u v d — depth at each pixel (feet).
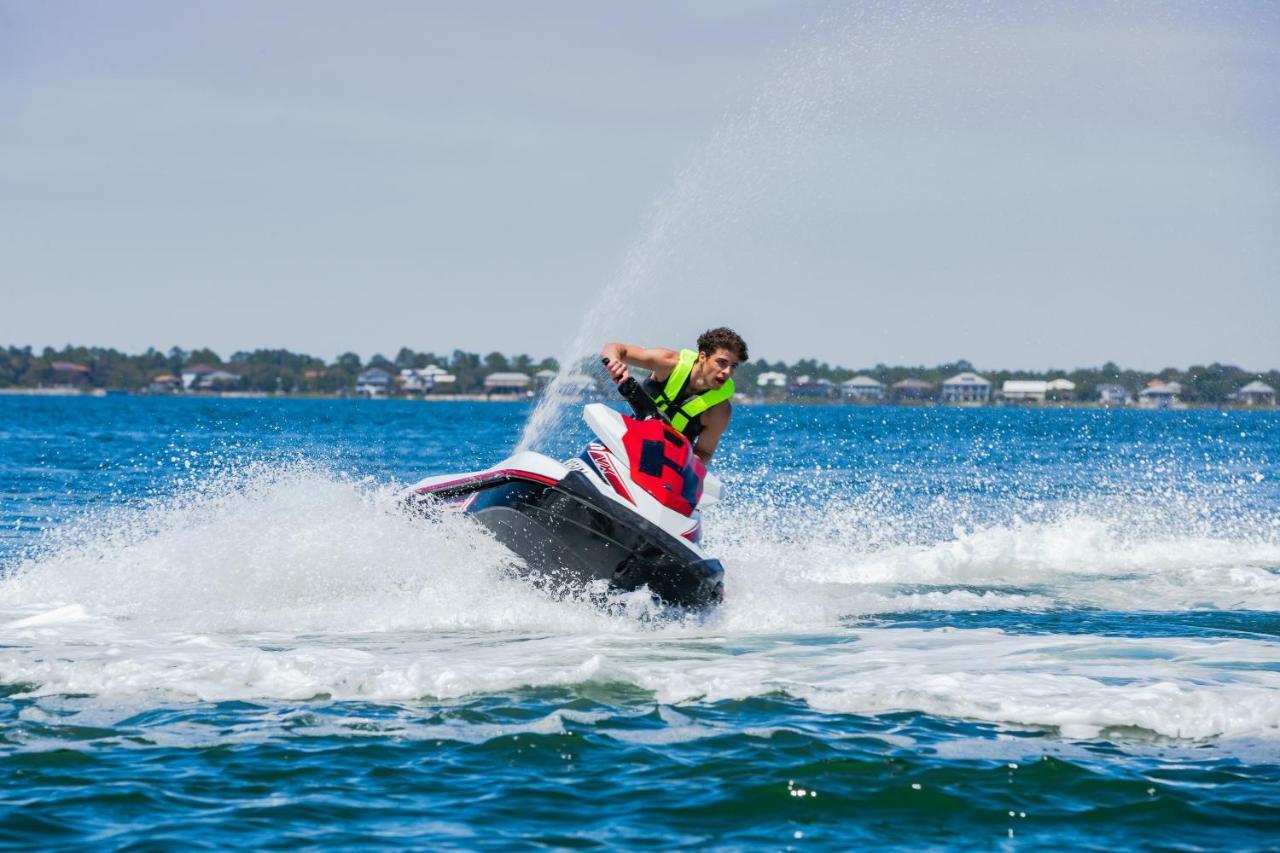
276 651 83.15
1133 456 395.75
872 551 148.77
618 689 73.51
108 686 72.43
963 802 55.72
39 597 101.86
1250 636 94.17
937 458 367.66
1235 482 279.69
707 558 98.68
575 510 94.94
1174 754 62.34
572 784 57.72
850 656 84.89
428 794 56.34
